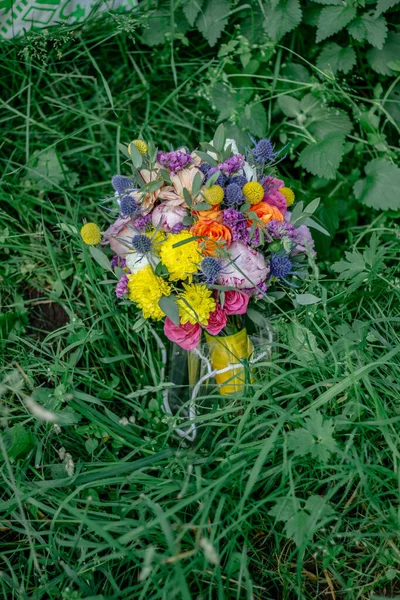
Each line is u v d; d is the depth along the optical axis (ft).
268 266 3.57
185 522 3.60
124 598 3.32
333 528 3.42
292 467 3.58
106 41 4.94
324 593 3.47
